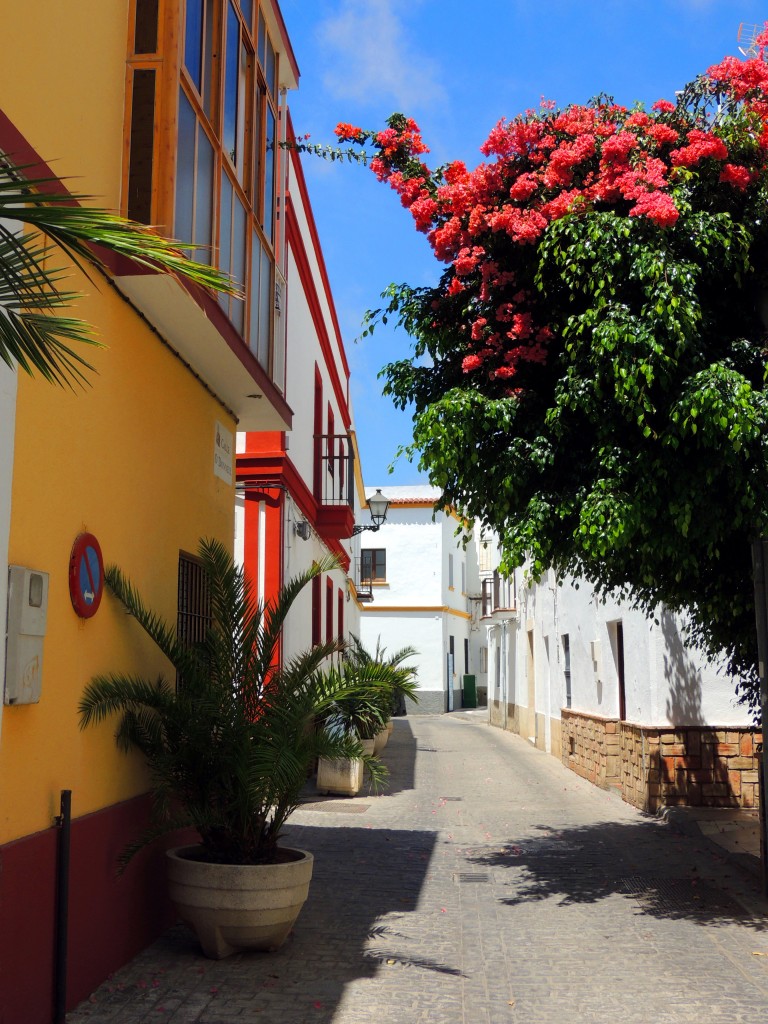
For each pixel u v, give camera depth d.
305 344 15.97
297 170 14.50
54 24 5.19
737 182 6.91
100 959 5.40
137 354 6.34
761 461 6.57
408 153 8.06
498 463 7.31
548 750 21.05
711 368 6.45
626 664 13.62
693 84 7.34
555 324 7.53
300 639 14.90
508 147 7.52
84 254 3.25
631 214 6.71
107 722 5.68
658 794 11.85
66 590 5.14
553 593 20.17
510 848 9.88
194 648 6.52
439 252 7.84
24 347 3.35
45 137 5.07
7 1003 4.27
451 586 42.69
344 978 5.68
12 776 4.46
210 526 8.14
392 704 6.72
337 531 17.31
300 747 6.06
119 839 5.71
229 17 7.76
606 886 8.19
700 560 8.02
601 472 6.94
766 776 7.59
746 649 8.52
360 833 10.72
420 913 7.27
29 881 4.50
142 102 6.21
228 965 5.83
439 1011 5.19
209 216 7.22
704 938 6.63
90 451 5.51
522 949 6.38
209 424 8.12
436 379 8.19
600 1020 5.09
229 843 6.10
